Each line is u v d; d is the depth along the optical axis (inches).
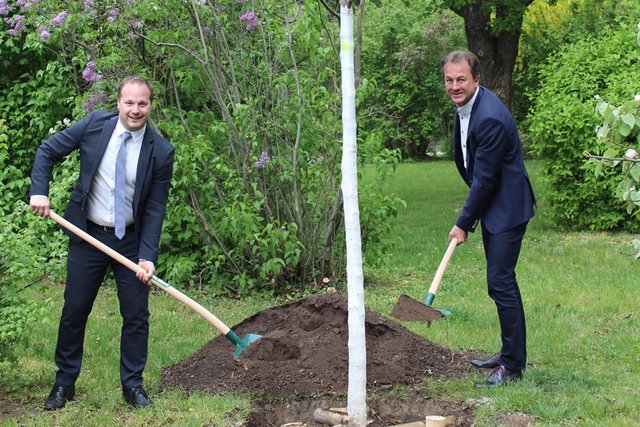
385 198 348.2
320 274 348.8
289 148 341.1
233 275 353.1
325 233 346.0
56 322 288.4
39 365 236.4
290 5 350.3
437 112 1306.6
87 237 190.5
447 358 231.9
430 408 199.9
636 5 981.2
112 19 325.1
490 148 203.6
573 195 490.3
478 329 276.7
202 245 359.6
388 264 408.2
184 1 336.5
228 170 331.3
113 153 193.2
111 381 220.7
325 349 220.4
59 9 339.0
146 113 191.2
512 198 206.5
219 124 332.2
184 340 267.0
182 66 347.9
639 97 186.7
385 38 1293.1
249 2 344.2
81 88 383.2
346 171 177.9
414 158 1348.4
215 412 192.4
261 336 221.5
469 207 207.8
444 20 1262.3
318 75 336.5
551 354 244.8
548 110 494.0
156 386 215.9
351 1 176.9
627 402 196.7
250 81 346.9
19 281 209.6
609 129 192.4
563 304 316.8
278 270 326.3
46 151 192.5
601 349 250.4
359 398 182.5
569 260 407.5
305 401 203.8
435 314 198.1
